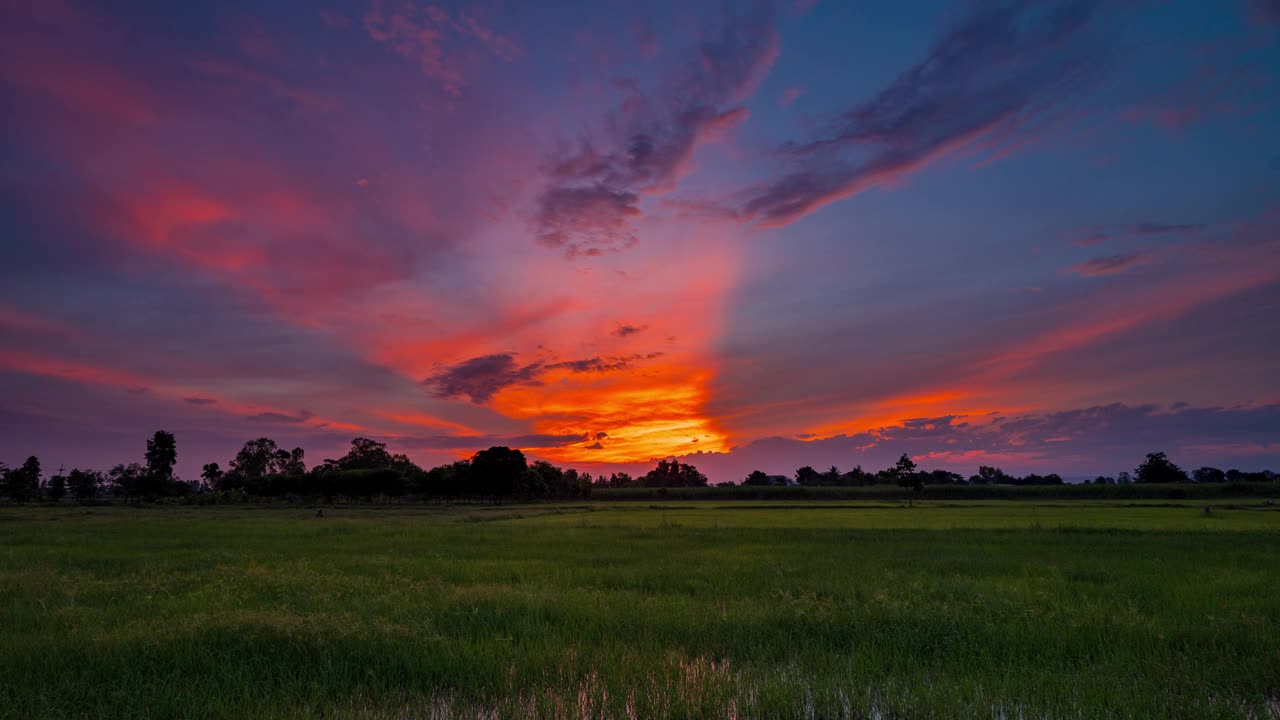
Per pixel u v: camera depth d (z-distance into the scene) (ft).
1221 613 33.37
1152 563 56.75
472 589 39.91
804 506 264.52
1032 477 476.13
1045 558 61.26
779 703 20.58
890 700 20.76
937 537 88.99
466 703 21.61
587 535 95.40
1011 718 19.69
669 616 32.24
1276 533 95.76
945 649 26.91
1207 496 315.58
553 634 29.12
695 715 19.88
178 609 34.81
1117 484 341.41
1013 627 29.22
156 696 20.77
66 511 239.09
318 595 38.40
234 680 22.67
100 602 37.93
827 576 48.34
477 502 351.87
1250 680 22.43
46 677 22.89
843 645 28.14
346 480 337.31
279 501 354.33
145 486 362.74
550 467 407.03
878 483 466.29
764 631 29.60
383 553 69.31
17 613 32.86
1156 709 20.08
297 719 19.60
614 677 23.08
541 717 19.86
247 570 50.16
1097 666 24.26
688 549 73.15
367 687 22.79
